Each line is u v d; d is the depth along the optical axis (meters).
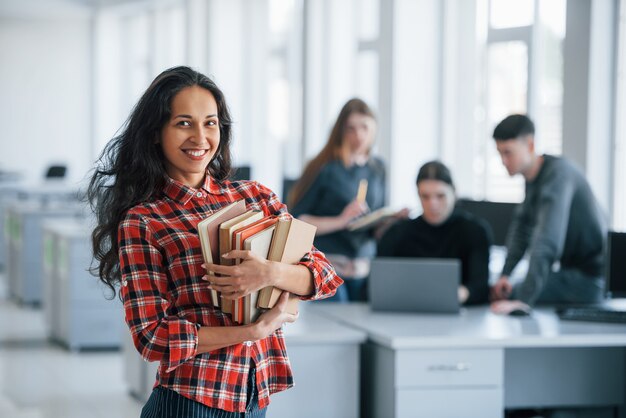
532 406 4.37
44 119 16.41
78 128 16.52
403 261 4.40
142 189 2.20
